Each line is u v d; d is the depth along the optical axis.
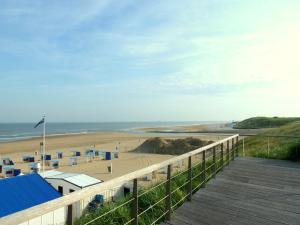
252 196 7.22
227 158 11.69
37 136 92.56
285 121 101.25
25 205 11.85
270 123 103.19
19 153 49.97
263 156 13.84
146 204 6.31
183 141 51.94
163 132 109.56
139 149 52.66
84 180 18.45
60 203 2.56
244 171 10.17
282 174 9.72
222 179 8.96
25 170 33.78
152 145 51.75
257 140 23.38
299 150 12.64
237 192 7.55
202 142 51.31
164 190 6.91
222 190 7.71
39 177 14.18
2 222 2.01
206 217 5.78
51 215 11.62
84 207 12.46
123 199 6.75
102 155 43.72
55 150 53.50
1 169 31.34
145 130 135.62
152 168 4.48
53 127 180.25
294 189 7.91
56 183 17.97
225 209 6.26
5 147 58.97
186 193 7.21
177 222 5.49
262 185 8.30
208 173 9.78
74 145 62.19
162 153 49.91
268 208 6.38
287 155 12.84
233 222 5.56
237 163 11.85
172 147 50.75
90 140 74.12
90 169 33.91
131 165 36.72
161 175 21.73
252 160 12.66
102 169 33.84
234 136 12.80
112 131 127.75
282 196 7.27
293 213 6.09
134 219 4.23
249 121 118.75
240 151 17.88
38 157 44.09
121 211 5.89
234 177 9.24
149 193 6.60
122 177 3.65
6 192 12.23
